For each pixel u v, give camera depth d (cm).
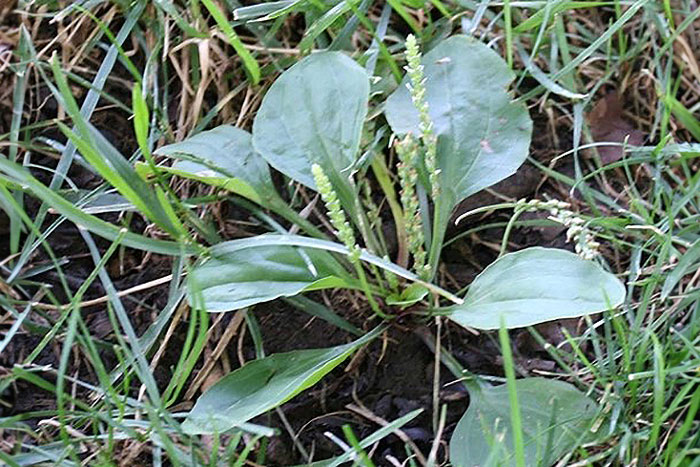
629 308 86
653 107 93
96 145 83
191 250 84
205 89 91
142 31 92
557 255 82
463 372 84
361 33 92
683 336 83
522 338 87
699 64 95
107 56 90
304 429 85
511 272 82
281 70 91
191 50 91
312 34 90
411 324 87
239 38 92
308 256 83
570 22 94
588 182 91
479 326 81
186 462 82
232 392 82
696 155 90
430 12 93
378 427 85
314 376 80
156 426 80
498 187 90
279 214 87
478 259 89
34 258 88
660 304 86
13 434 83
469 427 81
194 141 86
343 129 84
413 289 84
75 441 82
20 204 88
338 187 85
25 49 91
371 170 90
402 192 83
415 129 86
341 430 85
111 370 86
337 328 87
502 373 86
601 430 81
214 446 79
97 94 90
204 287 82
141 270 88
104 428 84
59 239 88
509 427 81
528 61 91
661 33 93
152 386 81
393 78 90
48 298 87
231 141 86
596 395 84
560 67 93
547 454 79
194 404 85
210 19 92
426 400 85
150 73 91
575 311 79
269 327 87
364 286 83
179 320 87
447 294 82
